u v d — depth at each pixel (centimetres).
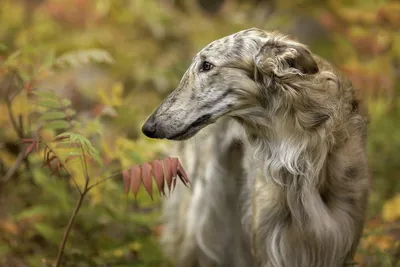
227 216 881
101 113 829
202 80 676
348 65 1049
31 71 884
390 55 1106
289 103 666
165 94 1210
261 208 717
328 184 701
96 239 845
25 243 846
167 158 645
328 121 675
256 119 688
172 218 909
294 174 685
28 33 1155
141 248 832
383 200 948
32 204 909
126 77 1214
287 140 679
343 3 1162
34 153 904
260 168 712
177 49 1282
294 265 715
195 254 899
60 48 1184
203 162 876
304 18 1381
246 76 675
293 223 707
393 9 1112
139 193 841
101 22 1279
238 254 898
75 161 793
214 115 678
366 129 730
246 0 1412
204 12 1447
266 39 677
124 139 833
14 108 828
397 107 1080
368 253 750
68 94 1117
